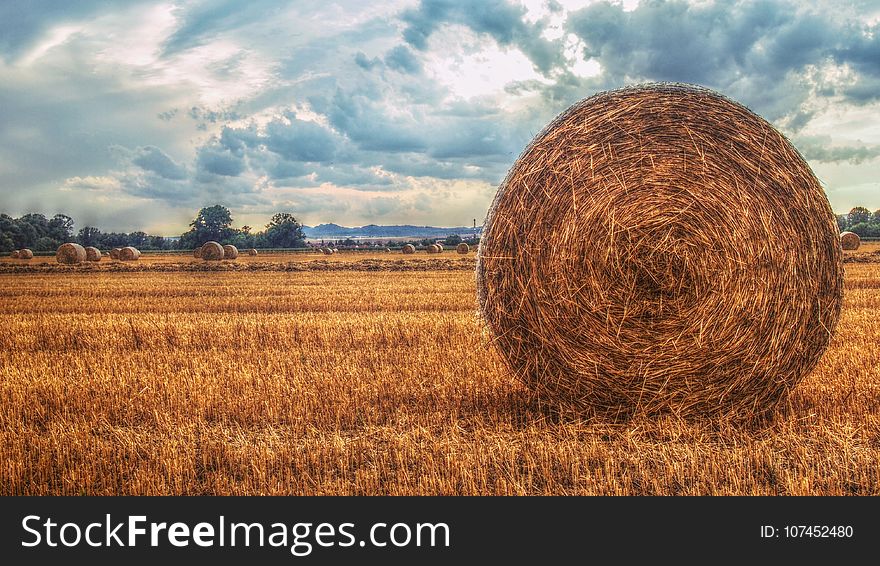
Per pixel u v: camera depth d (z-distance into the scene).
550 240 8.22
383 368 10.79
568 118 8.47
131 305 21.45
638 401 8.20
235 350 12.90
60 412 9.01
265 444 7.30
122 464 7.06
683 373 8.07
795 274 8.03
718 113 8.16
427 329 14.29
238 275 36.47
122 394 9.58
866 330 13.20
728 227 7.91
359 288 25.50
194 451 7.20
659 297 7.98
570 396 8.48
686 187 7.95
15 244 93.75
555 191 8.23
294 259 60.22
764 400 8.27
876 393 8.78
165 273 39.66
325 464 6.95
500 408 8.75
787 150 8.23
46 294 25.80
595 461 6.93
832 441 7.19
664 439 7.66
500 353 8.93
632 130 8.10
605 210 8.02
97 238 112.19
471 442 7.31
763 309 7.96
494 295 8.69
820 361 10.19
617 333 8.07
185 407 8.95
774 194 8.00
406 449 7.12
